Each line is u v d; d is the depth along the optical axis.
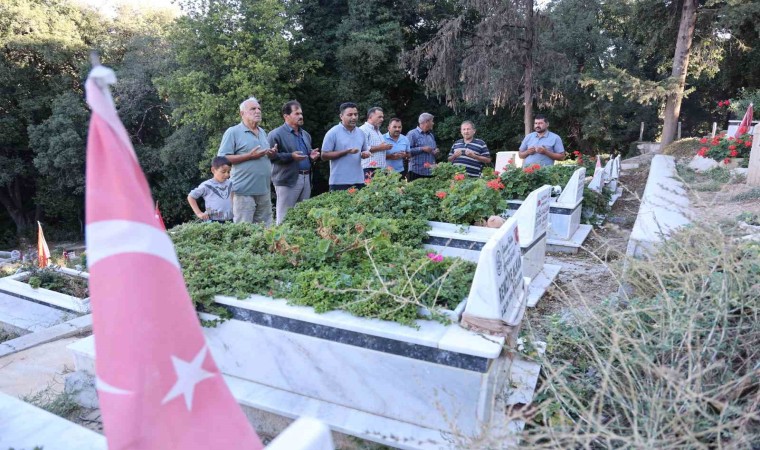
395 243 4.06
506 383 2.66
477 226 4.66
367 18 21.69
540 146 7.45
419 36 24.14
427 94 20.38
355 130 6.34
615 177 11.06
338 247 3.47
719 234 2.47
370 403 2.60
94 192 1.22
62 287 6.14
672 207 5.98
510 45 15.62
